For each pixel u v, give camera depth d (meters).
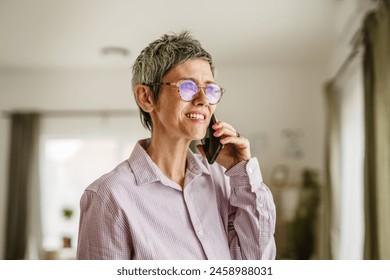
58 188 4.39
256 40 3.38
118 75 4.33
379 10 1.94
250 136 4.04
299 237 3.50
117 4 2.72
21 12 2.87
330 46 3.50
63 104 4.36
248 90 4.07
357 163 2.68
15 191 4.22
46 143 4.39
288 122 4.04
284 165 3.98
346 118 3.02
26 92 4.38
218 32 3.19
